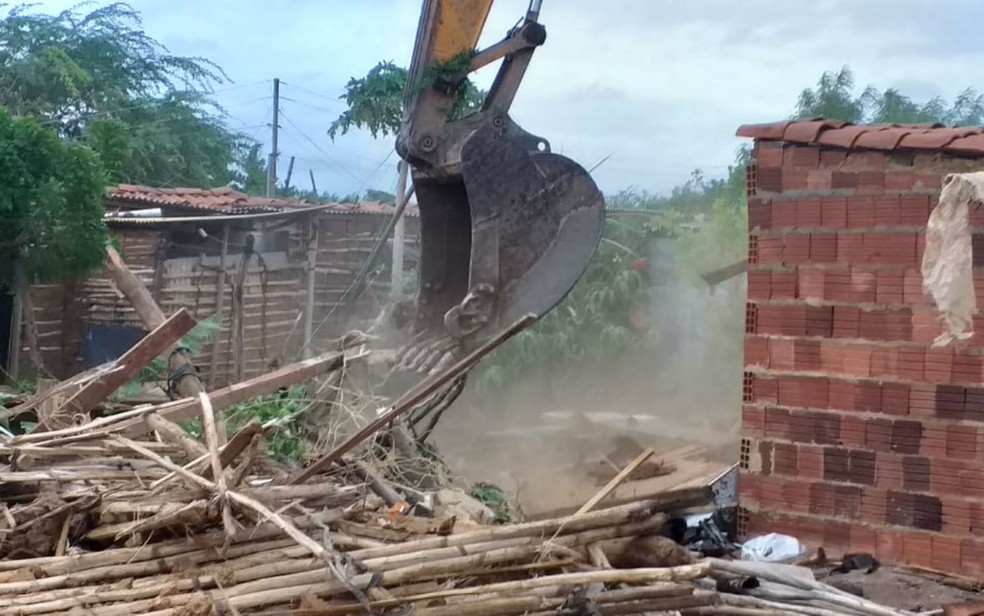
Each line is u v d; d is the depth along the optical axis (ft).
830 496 21.49
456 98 26.86
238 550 14.34
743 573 17.49
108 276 43.62
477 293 25.34
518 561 14.65
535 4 26.71
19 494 16.29
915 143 20.24
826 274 21.53
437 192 27.71
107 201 49.85
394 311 28.09
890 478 20.86
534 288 25.63
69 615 12.94
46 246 38.11
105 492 15.55
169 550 14.24
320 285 55.21
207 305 50.47
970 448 20.04
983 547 19.84
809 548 21.61
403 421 22.09
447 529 15.34
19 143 36.86
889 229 20.83
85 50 85.97
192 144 88.43
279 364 25.98
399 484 19.54
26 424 21.94
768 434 22.20
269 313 52.54
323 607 13.11
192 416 20.25
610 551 16.15
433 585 13.93
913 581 19.99
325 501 16.02
